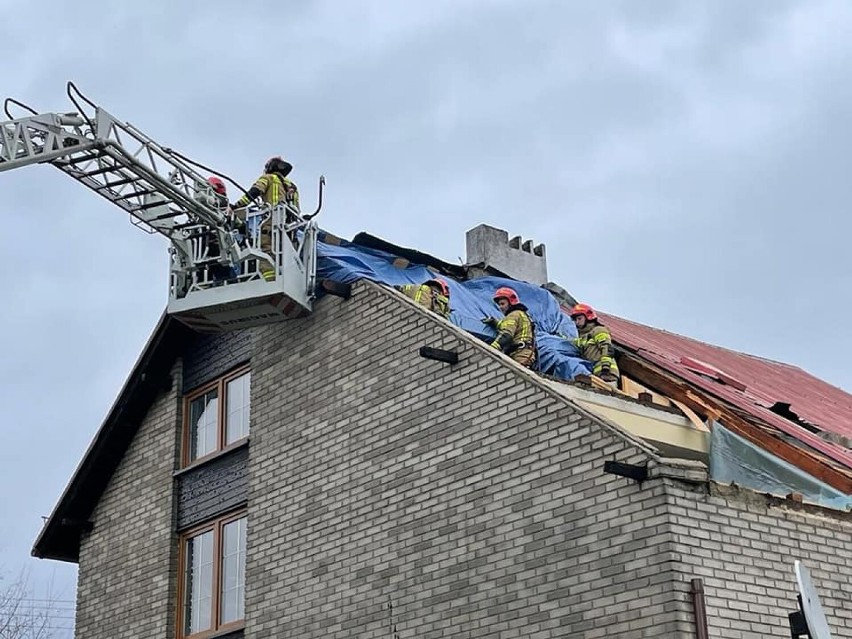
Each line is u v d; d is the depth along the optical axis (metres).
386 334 15.08
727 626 10.94
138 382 18.67
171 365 18.81
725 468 12.77
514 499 12.65
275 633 15.08
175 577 17.44
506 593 12.37
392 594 13.70
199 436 18.17
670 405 15.48
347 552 14.51
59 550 19.89
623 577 11.23
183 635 17.05
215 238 16.80
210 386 18.23
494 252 21.55
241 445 16.86
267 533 15.80
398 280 17.05
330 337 15.96
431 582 13.27
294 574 15.14
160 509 18.02
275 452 16.19
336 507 14.91
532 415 12.77
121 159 15.78
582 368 15.77
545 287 20.84
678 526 11.03
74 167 15.97
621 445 11.66
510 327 15.66
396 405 14.59
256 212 16.64
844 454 14.70
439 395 14.03
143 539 18.17
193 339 18.67
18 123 15.02
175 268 16.77
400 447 14.32
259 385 16.91
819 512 12.21
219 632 16.16
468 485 13.26
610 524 11.52
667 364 16.41
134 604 17.86
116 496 19.12
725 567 11.16
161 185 16.06
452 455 13.59
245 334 17.70
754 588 11.30
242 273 16.56
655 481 11.20
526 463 12.65
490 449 13.14
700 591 10.80
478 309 17.25
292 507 15.57
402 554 13.77
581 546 11.74
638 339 20.67
